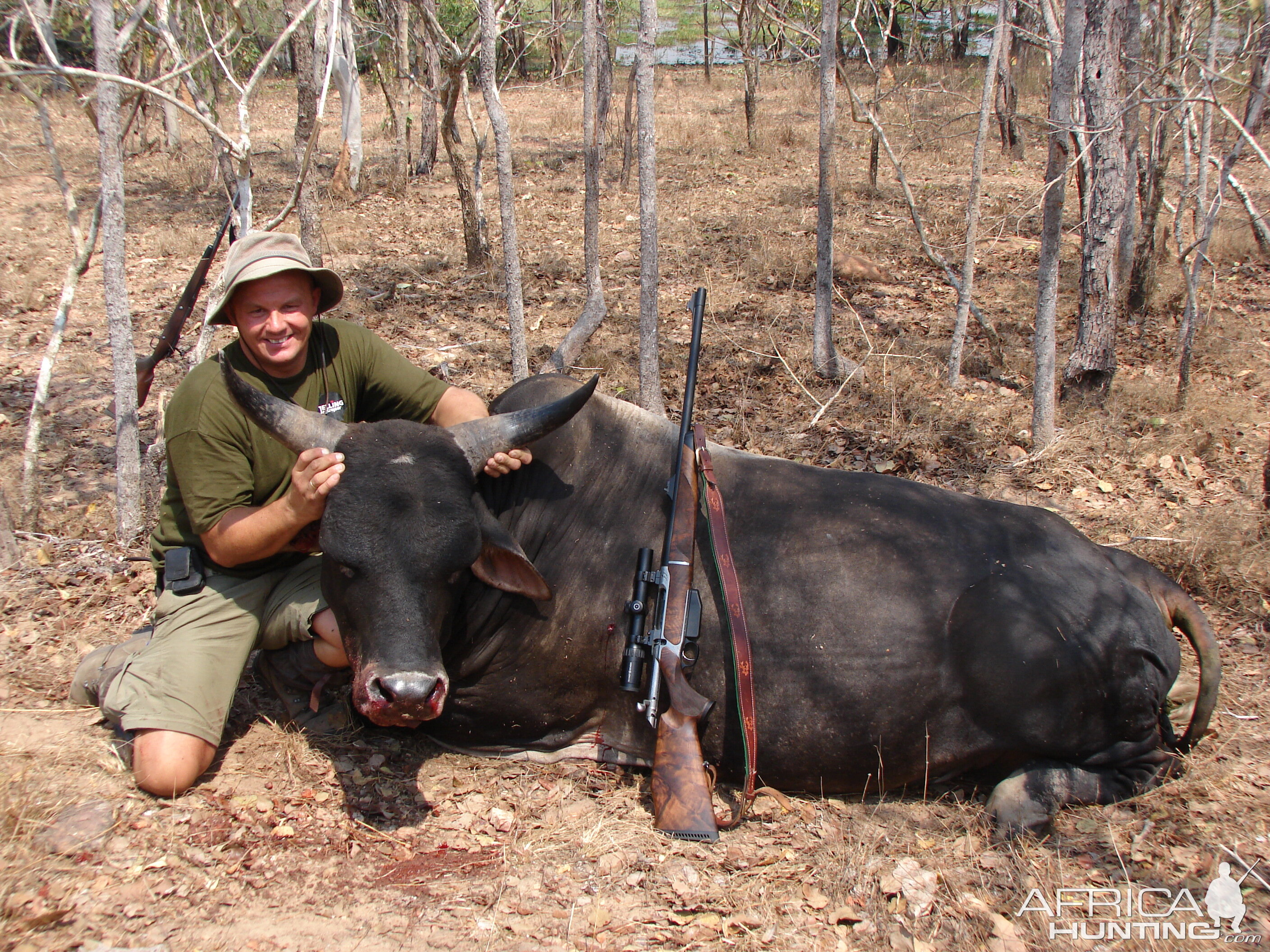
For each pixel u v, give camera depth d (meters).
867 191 13.07
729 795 3.75
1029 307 8.82
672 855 3.32
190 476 3.49
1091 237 6.61
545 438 3.88
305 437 3.29
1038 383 6.23
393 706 2.97
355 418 4.02
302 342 3.64
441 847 3.35
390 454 3.27
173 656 3.53
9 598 4.65
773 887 3.18
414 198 13.61
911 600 3.58
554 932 2.96
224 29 7.42
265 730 3.93
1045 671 3.46
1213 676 3.67
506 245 6.16
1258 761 3.77
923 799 3.74
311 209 8.15
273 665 4.01
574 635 3.76
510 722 3.86
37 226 11.88
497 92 5.92
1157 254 9.45
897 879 3.19
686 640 3.55
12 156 15.80
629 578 3.77
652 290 5.86
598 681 3.78
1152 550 5.14
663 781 3.43
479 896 3.09
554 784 3.76
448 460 3.34
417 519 3.15
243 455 3.56
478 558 3.46
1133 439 6.40
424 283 9.59
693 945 2.92
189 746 3.46
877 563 3.65
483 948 2.88
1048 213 5.99
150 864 3.12
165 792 3.44
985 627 3.51
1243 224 10.43
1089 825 3.47
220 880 3.09
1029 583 3.60
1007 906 3.09
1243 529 5.15
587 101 6.63
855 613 3.58
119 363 4.99
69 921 2.87
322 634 3.73
